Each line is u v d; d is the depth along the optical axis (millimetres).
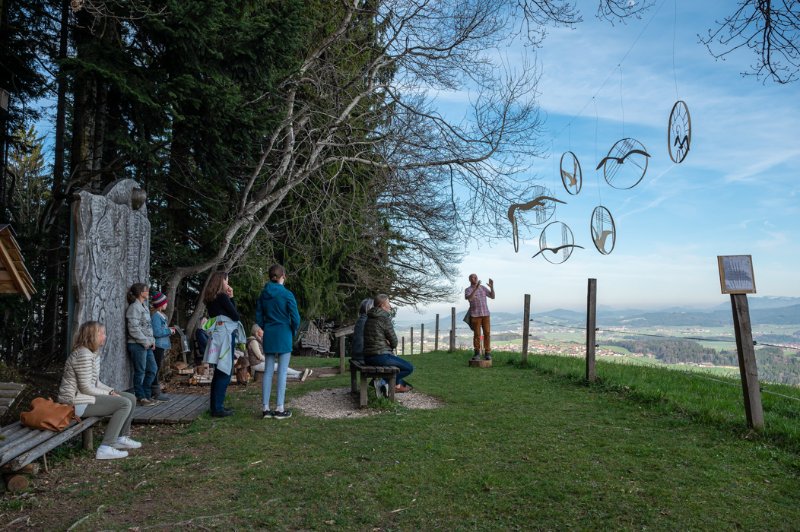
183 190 14312
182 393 9375
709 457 5348
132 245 7684
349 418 7086
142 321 7594
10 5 10359
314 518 3926
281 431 6398
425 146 16500
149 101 8539
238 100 9547
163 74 9055
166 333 8594
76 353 5430
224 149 10383
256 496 4348
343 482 4633
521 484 4590
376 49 16172
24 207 14703
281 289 7281
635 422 6785
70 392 5355
